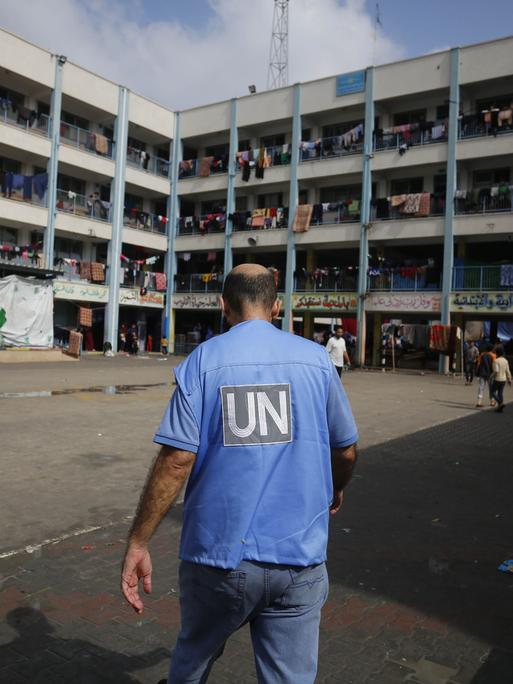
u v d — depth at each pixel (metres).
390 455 8.16
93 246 35.31
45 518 5.00
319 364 2.00
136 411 11.38
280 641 1.84
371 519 5.30
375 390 18.22
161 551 4.36
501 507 5.77
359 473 7.05
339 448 2.04
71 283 32.50
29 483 6.04
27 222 30.28
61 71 31.30
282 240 33.62
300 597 1.84
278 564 1.79
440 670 2.90
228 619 1.83
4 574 3.85
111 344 34.00
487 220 27.84
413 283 29.72
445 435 10.02
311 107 32.94
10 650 2.97
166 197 38.81
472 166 29.31
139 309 38.84
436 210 29.50
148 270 39.03
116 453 7.58
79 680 2.74
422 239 30.22
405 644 3.14
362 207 30.98
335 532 4.93
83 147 32.91
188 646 1.90
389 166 30.41
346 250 35.06
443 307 28.52
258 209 34.91
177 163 37.78
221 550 1.79
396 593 3.78
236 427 1.84
